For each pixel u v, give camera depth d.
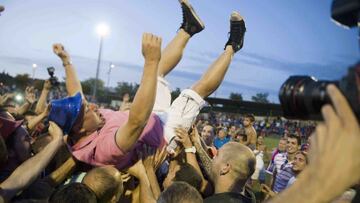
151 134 3.22
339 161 0.73
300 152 5.75
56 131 2.85
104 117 3.22
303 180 0.79
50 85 6.14
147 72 2.53
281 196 0.81
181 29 3.98
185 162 3.50
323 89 0.79
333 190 0.74
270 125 41.97
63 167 3.04
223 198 2.50
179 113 3.55
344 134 0.73
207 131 7.32
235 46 3.67
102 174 2.43
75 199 2.11
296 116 0.86
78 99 2.94
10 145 2.93
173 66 3.94
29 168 2.59
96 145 2.94
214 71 3.63
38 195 2.70
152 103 2.57
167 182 3.42
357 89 0.70
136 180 3.38
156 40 2.48
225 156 2.66
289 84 0.86
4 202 2.38
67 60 3.43
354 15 0.73
